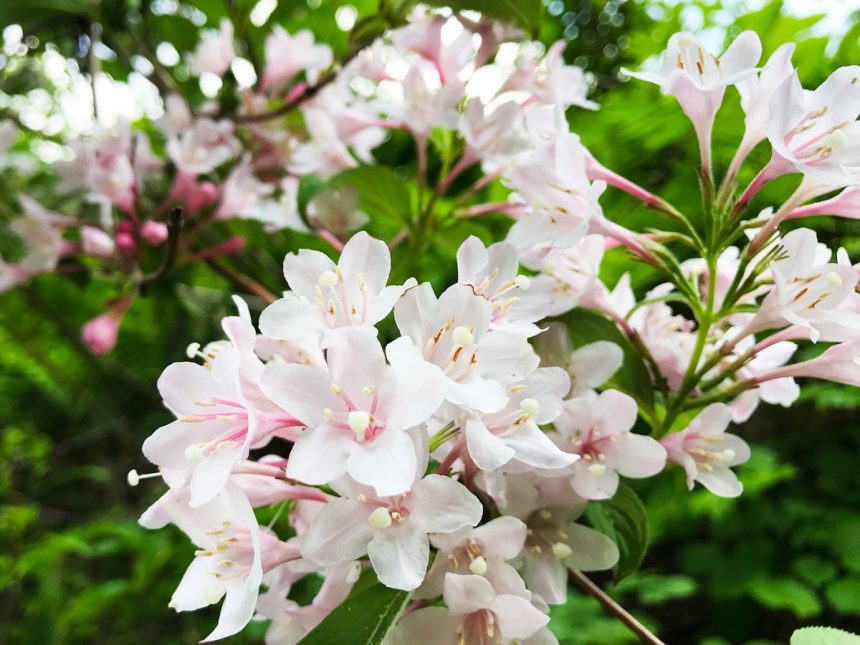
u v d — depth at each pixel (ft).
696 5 1.24
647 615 1.75
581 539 0.53
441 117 0.76
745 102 0.55
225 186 1.01
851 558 1.40
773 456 1.50
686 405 0.60
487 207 0.87
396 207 0.89
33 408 2.43
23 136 1.61
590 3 1.70
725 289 0.63
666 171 1.01
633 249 0.59
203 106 1.13
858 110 0.51
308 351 0.49
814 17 1.02
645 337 0.66
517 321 0.50
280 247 1.29
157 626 1.75
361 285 0.46
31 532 2.00
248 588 0.41
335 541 0.40
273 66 1.07
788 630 1.62
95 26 1.10
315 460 0.39
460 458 0.48
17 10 1.04
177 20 1.27
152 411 2.10
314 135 0.92
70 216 1.18
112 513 2.02
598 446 0.55
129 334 1.84
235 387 0.41
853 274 0.51
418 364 0.40
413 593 0.44
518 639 0.42
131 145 1.00
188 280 1.28
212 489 0.39
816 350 1.12
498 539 0.44
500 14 0.75
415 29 0.78
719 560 1.54
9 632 1.89
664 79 0.55
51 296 1.79
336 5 1.34
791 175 0.79
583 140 1.04
